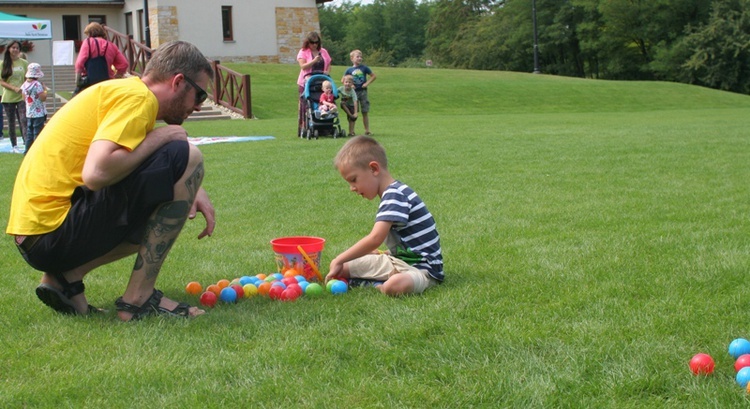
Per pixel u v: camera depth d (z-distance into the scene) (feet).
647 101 96.78
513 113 80.94
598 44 185.06
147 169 9.71
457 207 19.24
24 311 10.88
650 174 24.76
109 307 11.26
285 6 110.93
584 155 30.40
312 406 7.38
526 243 14.88
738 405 7.29
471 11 239.71
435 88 92.63
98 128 9.71
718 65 158.40
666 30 174.70
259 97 78.02
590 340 9.05
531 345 8.95
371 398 7.56
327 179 24.56
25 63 38.81
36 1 104.17
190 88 10.38
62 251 9.93
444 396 7.57
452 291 11.39
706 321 9.72
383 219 11.74
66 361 8.73
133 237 10.23
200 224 17.95
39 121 35.96
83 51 36.81
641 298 10.93
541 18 198.70
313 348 9.00
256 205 20.21
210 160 30.14
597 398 7.54
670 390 7.70
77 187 9.97
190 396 7.65
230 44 107.76
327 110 40.14
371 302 10.97
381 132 44.73
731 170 25.44
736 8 160.66
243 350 9.02
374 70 113.70
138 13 107.14
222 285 11.94
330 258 14.24
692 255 13.39
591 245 14.46
